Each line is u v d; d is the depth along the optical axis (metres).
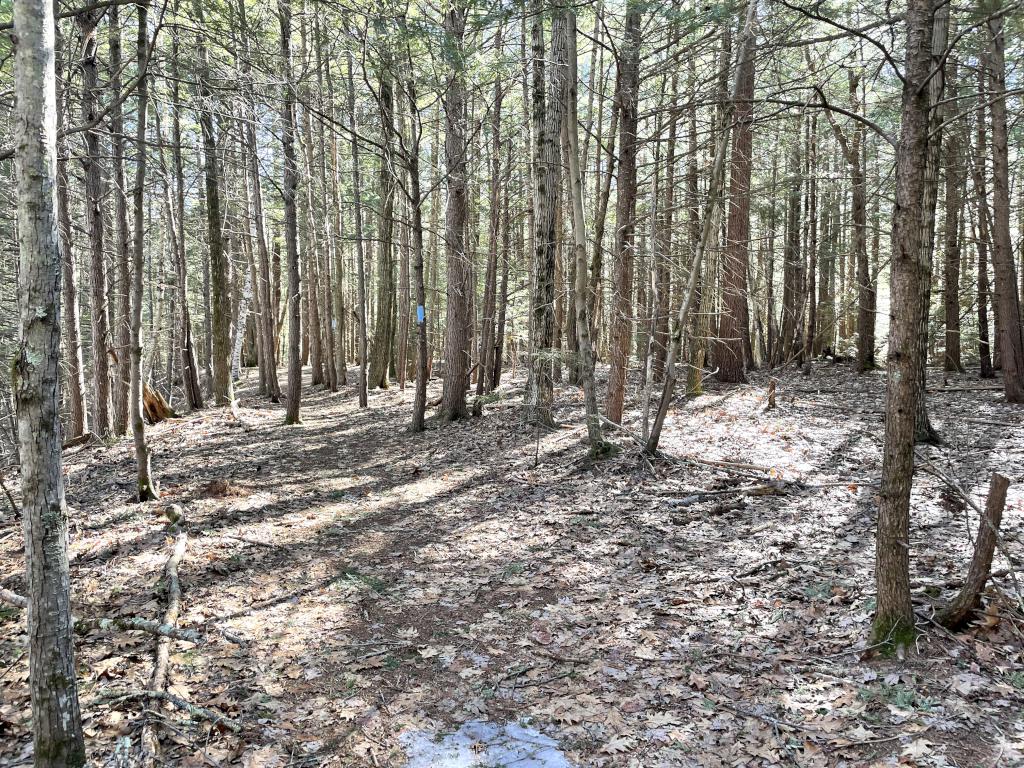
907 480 4.18
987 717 3.59
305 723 3.98
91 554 6.56
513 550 6.74
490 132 17.03
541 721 3.97
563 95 11.54
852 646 4.42
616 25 10.96
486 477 9.52
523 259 20.84
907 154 3.80
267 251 19.80
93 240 13.20
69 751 3.17
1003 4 5.93
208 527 7.42
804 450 9.32
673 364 8.88
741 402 13.02
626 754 3.61
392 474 10.18
